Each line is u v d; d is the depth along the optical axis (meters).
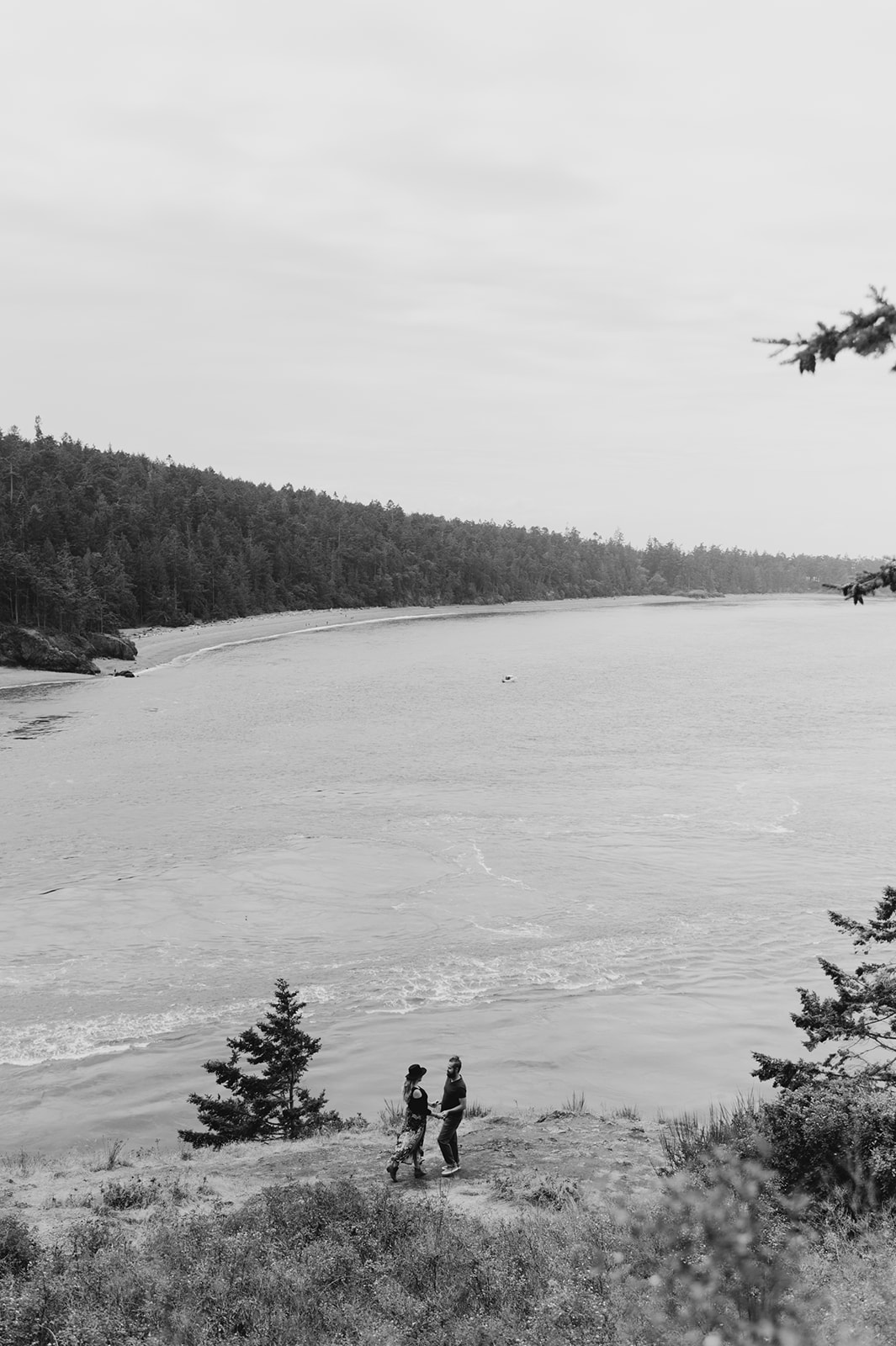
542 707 97.44
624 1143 14.33
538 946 34.06
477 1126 17.08
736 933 34.81
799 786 58.50
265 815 52.53
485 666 141.12
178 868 43.09
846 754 69.25
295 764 67.38
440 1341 7.02
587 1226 8.67
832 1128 8.94
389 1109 23.06
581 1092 23.89
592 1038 27.00
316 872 42.47
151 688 114.94
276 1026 22.53
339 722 88.00
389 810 53.56
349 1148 16.02
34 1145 21.78
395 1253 8.93
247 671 133.62
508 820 51.03
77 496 194.50
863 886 39.75
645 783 60.06
